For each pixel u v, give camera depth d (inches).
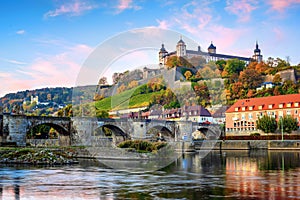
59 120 2640.3
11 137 2529.5
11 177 1148.5
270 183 960.3
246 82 5723.4
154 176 1103.0
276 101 4658.0
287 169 1376.7
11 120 2536.9
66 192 847.7
